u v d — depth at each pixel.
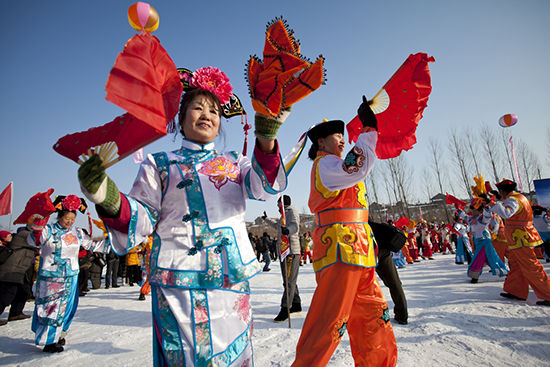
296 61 1.32
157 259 1.36
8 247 5.44
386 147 2.63
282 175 1.46
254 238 20.16
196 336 1.28
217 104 1.69
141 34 1.17
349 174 1.92
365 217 2.27
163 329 1.29
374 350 2.10
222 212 1.48
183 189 1.46
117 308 6.30
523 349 2.68
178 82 1.39
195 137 1.65
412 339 3.10
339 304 1.99
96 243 4.61
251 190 1.55
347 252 2.05
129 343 3.85
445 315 3.91
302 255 17.84
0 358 3.61
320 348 1.93
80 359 3.36
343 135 2.55
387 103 2.46
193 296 1.32
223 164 1.60
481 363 2.46
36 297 3.83
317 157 2.45
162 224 1.44
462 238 10.39
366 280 2.15
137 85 1.04
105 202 1.20
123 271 11.18
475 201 6.43
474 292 5.40
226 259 1.40
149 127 1.13
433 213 35.38
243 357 1.37
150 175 1.48
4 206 5.61
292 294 4.50
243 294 1.44
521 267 4.47
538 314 3.74
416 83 2.35
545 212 9.13
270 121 1.35
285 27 1.40
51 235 4.05
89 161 1.13
